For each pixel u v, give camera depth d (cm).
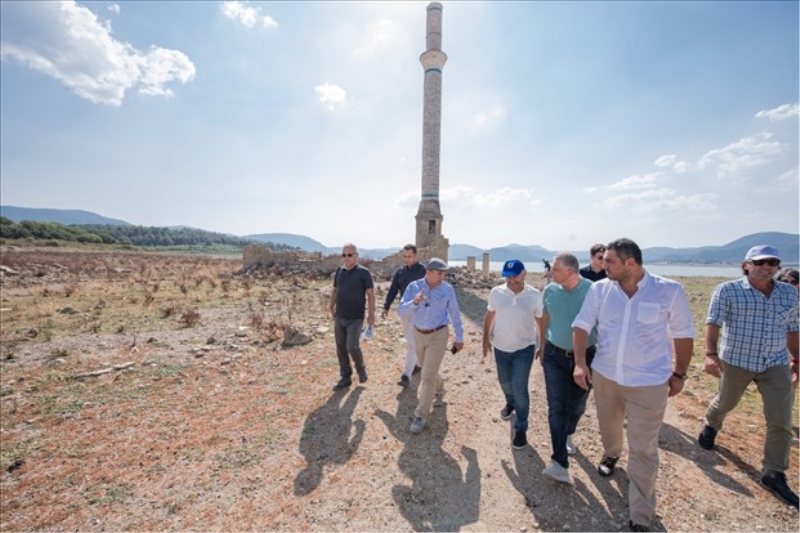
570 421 389
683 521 304
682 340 294
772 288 362
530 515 314
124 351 750
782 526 299
